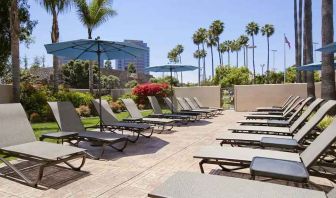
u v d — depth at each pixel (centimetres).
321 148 318
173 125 1108
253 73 5909
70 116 688
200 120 1292
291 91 1720
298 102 856
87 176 464
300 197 233
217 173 476
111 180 445
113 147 653
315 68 1227
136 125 752
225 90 1953
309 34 1436
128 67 8931
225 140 506
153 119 902
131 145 720
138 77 7200
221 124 1145
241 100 1806
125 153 629
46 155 416
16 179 445
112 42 697
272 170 306
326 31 1041
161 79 4025
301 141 452
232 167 500
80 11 1984
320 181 434
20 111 529
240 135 537
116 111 1808
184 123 1164
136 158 583
